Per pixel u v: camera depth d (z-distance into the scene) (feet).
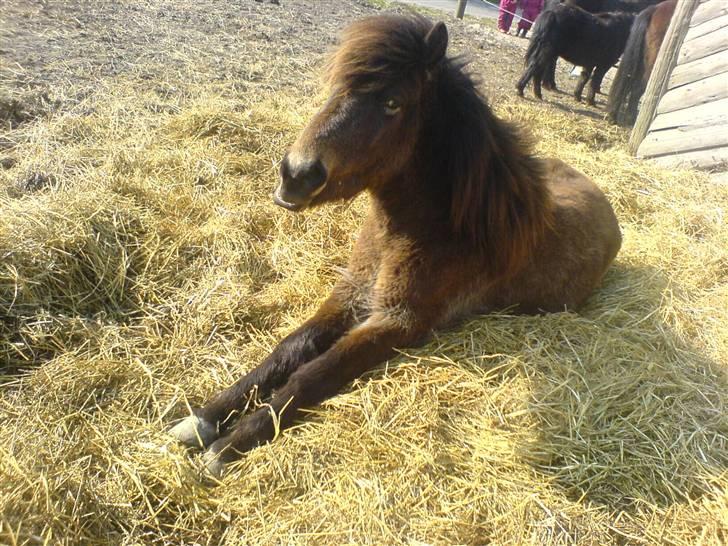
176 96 16.17
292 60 20.75
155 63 18.15
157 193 11.37
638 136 19.89
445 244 8.28
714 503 6.57
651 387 7.88
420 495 6.44
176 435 7.09
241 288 9.69
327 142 6.88
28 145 12.55
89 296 9.16
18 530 5.32
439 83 7.95
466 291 8.70
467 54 8.31
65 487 6.08
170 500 6.38
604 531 6.27
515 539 6.05
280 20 25.49
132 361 8.14
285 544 5.85
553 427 7.30
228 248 10.48
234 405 7.48
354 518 6.10
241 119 14.70
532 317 9.13
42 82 15.28
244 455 6.88
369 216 8.98
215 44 20.97
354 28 7.41
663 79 19.17
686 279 11.09
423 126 8.04
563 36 24.82
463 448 7.04
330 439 6.97
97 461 6.64
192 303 9.30
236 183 12.56
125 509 6.15
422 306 8.27
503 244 8.48
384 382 7.71
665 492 6.80
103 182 11.04
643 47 23.44
